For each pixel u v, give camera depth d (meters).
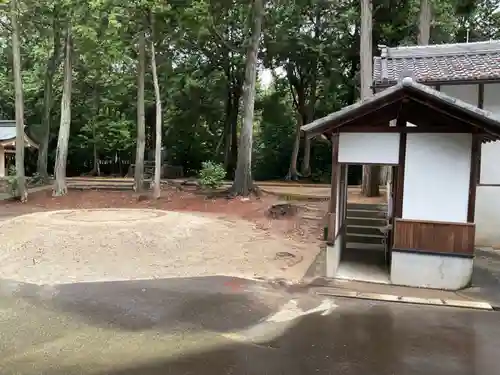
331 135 7.82
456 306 6.05
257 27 15.69
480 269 8.11
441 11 17.30
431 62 11.60
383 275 7.80
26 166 30.02
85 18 15.38
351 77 23.61
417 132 7.04
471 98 10.02
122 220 9.95
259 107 27.52
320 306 6.03
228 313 5.67
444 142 6.95
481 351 4.58
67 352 4.45
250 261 8.41
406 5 18.06
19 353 4.41
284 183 23.16
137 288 6.66
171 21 16.34
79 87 27.20
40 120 28.45
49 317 5.41
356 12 20.25
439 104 6.54
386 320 5.49
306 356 4.42
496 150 9.99
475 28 20.20
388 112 7.20
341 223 9.03
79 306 5.82
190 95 25.44
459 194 6.93
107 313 5.59
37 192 18.03
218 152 29.12
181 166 28.19
